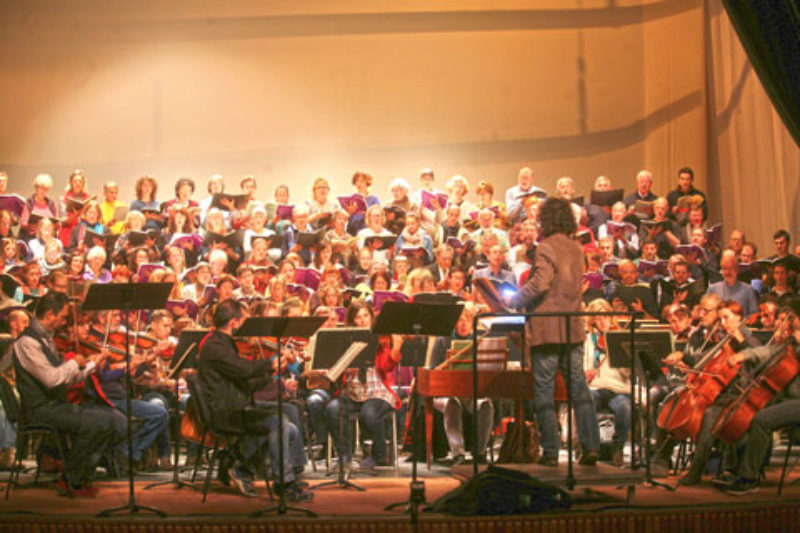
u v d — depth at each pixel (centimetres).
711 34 1291
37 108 1380
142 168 1385
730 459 603
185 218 1070
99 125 1385
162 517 515
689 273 998
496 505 508
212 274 979
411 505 509
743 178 1214
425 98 1403
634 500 549
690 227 1098
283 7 1398
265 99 1395
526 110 1404
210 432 587
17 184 1377
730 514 519
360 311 725
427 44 1405
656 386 700
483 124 1403
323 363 650
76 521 508
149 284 530
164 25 1391
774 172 1141
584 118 1397
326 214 1081
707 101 1302
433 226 1109
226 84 1395
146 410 666
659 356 668
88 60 1386
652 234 1059
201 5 1394
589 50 1399
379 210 1046
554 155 1398
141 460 699
